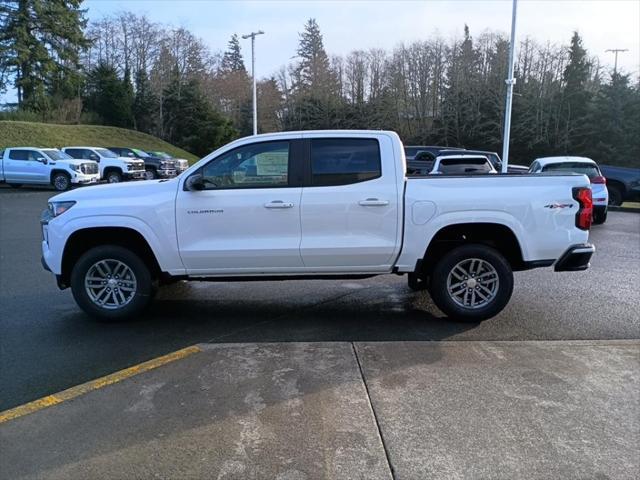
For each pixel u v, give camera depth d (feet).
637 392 12.71
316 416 11.50
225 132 201.46
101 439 10.71
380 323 18.48
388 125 238.07
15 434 10.94
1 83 161.07
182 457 10.05
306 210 17.70
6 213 54.49
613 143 181.16
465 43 215.51
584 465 9.84
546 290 23.36
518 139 193.06
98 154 91.50
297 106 252.01
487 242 18.49
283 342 16.30
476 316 18.19
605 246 36.09
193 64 243.60
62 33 169.27
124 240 18.99
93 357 15.30
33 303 21.40
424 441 10.56
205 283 24.70
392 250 17.83
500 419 11.41
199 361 14.60
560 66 193.06
